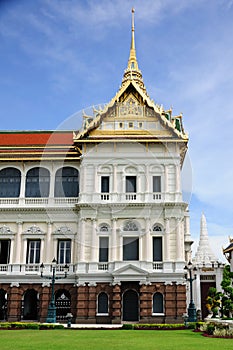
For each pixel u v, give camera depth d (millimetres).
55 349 16984
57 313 42500
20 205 45438
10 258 44188
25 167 47250
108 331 29469
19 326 32562
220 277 55906
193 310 39125
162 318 40469
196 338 23000
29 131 50438
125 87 45094
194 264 57062
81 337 23531
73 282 42844
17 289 42969
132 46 54094
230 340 21641
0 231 44906
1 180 47281
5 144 48562
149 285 41344
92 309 41000
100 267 42312
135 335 25328
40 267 42000
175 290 41156
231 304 39250
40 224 45188
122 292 41500
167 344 19328
